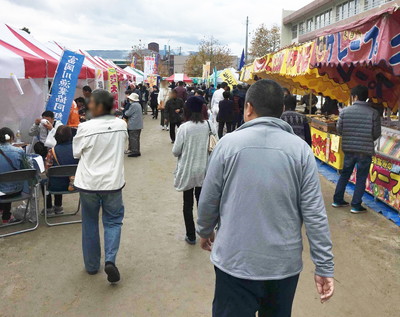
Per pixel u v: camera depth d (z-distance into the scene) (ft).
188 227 14.98
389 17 12.05
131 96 32.22
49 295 11.42
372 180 20.61
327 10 113.50
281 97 6.76
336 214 18.65
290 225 6.24
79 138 11.69
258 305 6.43
